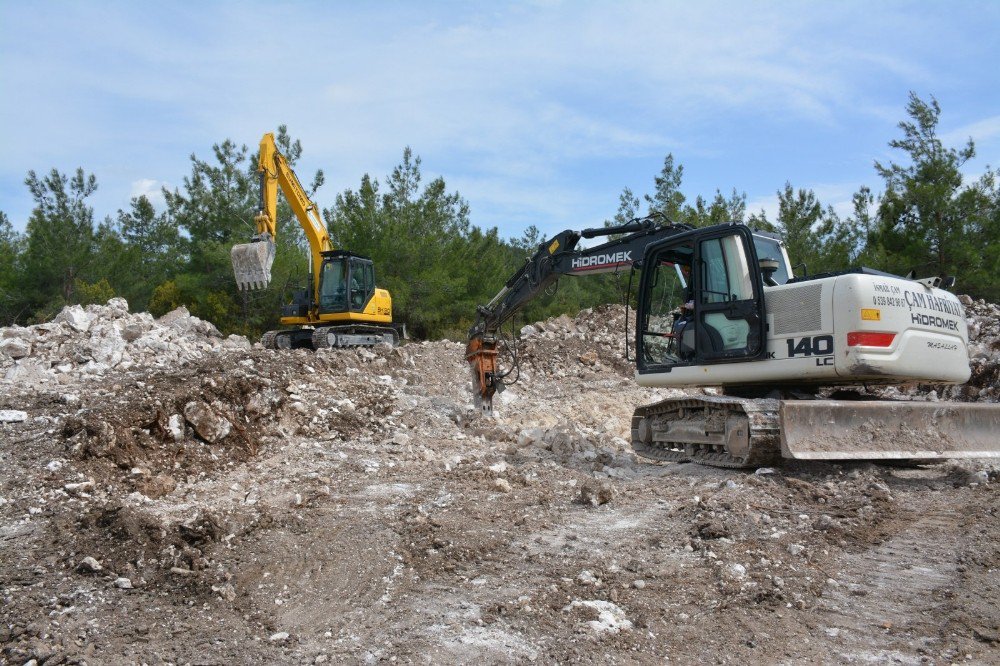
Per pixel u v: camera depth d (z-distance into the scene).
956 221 20.84
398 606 4.45
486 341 10.59
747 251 7.68
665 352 8.75
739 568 4.90
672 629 4.19
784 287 7.50
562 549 5.38
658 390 14.74
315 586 4.73
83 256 27.70
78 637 4.04
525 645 3.97
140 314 15.32
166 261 29.69
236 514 5.62
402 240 27.05
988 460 8.46
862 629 4.18
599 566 5.03
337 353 13.90
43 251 27.45
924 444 7.46
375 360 14.20
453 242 29.64
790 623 4.25
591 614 4.31
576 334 18.69
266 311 26.98
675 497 6.71
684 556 5.24
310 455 8.12
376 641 4.02
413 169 28.86
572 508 6.46
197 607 4.43
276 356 11.95
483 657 3.84
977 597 4.52
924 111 21.27
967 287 20.58
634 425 8.94
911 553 5.30
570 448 8.77
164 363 12.17
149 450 7.46
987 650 3.91
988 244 20.58
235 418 8.59
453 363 15.69
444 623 4.21
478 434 9.72
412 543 5.37
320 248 18.67
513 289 10.34
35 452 6.94
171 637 4.07
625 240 9.16
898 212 21.56
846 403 7.22
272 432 8.70
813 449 6.98
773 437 7.18
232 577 4.75
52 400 8.54
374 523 5.74
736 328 7.79
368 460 8.05
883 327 7.05
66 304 26.98
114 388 8.93
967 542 5.46
